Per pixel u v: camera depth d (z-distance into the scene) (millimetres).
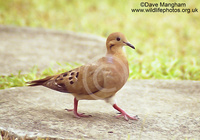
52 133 7652
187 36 20516
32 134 7605
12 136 7684
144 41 19672
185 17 23516
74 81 8156
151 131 7965
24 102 9641
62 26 21922
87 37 19125
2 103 9492
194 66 14477
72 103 9773
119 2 26453
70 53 16359
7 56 15523
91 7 25672
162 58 15406
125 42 8445
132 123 8375
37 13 23828
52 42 18203
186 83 11961
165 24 22531
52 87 8438
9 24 21672
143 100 10148
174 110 9312
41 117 8516
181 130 8070
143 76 13594
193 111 9258
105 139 7453
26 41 18250
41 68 14141
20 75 13008
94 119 8539
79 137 7496
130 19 23422
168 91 11148
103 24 22438
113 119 8594
